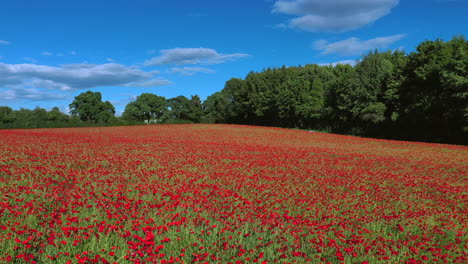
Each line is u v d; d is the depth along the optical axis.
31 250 6.37
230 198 11.71
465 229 9.64
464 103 41.56
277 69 96.12
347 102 60.00
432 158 27.06
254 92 95.44
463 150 33.62
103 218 8.57
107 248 6.78
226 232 8.06
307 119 75.81
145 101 123.19
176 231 7.88
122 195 11.11
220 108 110.31
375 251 7.46
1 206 8.63
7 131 52.16
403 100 53.16
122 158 20.20
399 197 13.30
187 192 12.16
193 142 35.38
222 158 22.33
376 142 42.25
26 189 10.99
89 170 15.56
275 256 6.84
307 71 82.25
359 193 13.77
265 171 17.95
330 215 10.22
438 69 44.28
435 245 8.08
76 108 106.94
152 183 13.34
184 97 125.38
